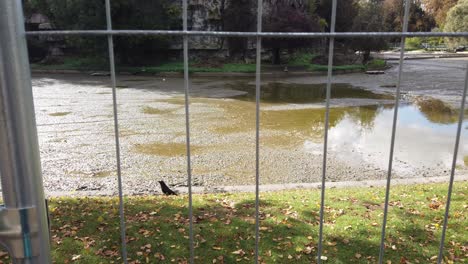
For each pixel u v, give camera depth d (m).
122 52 27.34
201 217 3.93
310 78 24.52
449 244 3.38
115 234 3.55
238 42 29.52
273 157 7.37
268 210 4.15
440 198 4.54
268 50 30.64
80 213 4.08
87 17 24.72
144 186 5.81
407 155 7.55
